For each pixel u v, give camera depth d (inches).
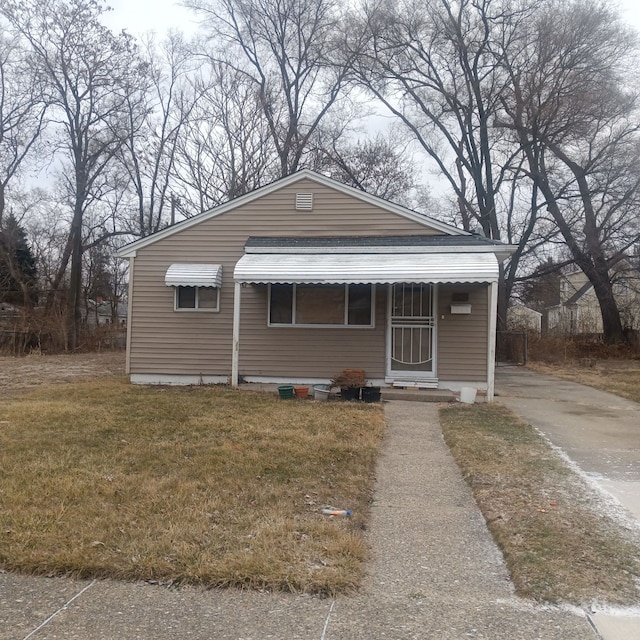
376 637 121.0
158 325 530.3
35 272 1466.5
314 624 125.6
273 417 358.6
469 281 426.0
